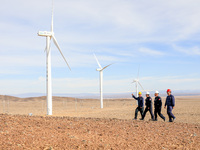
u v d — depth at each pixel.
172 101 15.48
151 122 12.44
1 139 6.53
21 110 45.72
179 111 29.75
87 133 8.28
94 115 26.06
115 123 10.89
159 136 8.81
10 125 8.26
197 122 17.77
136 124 11.14
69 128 8.83
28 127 8.28
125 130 9.40
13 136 6.92
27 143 6.43
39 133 7.59
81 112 32.06
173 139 8.43
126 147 6.97
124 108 40.41
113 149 6.66
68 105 68.88
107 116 24.52
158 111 15.91
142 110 16.08
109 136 8.15
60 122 9.84
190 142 8.05
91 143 7.00
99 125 9.99
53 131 8.09
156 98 15.97
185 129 10.72
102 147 6.73
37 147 6.21
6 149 5.80
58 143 6.73
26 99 118.94
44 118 10.69
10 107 60.00
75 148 6.44
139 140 7.93
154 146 7.34
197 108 35.03
